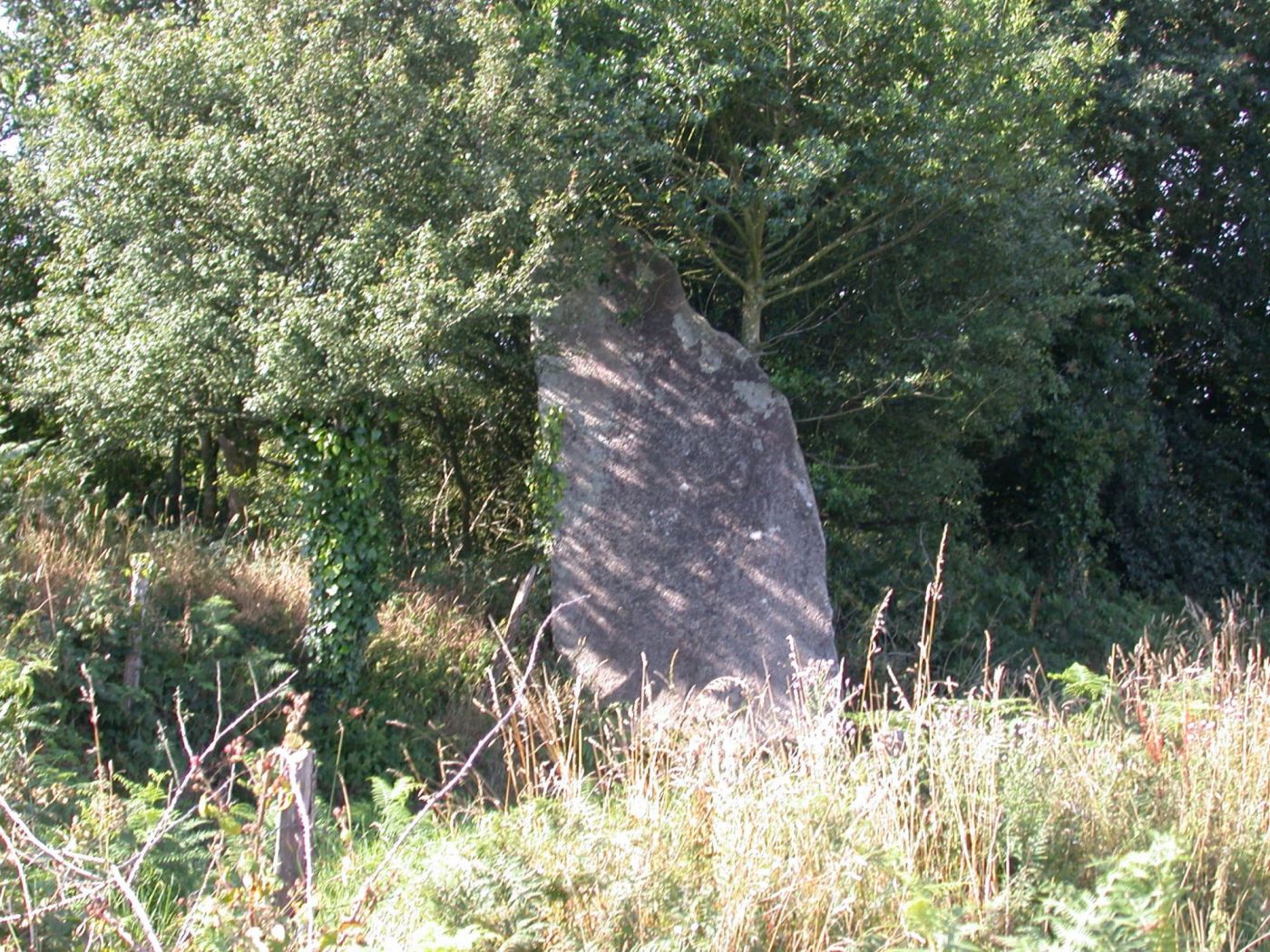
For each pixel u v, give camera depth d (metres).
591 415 12.61
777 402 12.26
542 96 10.35
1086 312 19.44
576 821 4.64
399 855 4.82
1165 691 6.78
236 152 9.25
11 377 12.61
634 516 12.30
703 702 9.30
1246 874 4.84
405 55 9.84
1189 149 20.25
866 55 11.77
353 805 7.62
